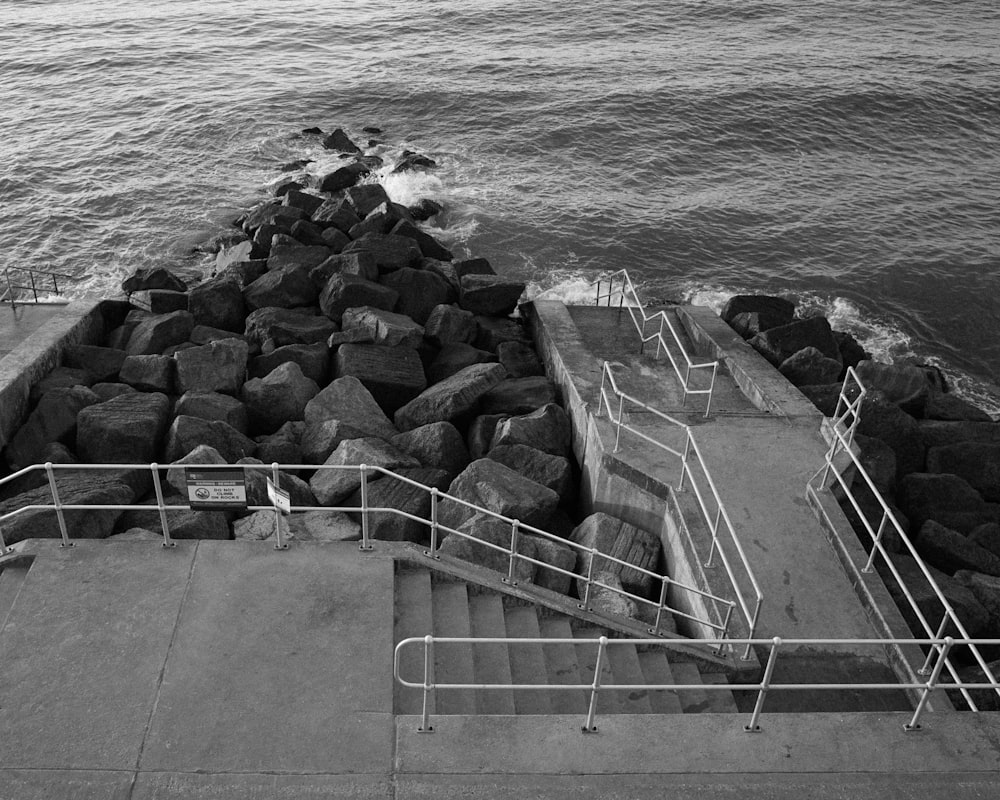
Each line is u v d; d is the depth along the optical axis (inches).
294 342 684.7
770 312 740.0
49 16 2142.0
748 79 1654.8
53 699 284.2
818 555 419.2
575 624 383.6
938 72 1727.4
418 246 841.5
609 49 1873.8
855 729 295.7
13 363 583.5
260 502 454.6
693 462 482.9
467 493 481.4
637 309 737.6
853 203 1234.0
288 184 1187.3
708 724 293.4
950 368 919.0
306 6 2266.2
